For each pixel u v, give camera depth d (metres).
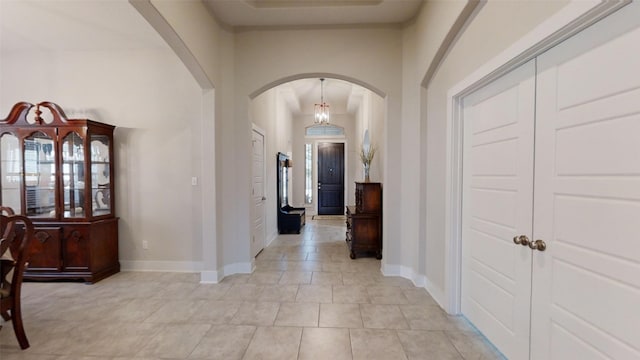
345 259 4.50
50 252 3.48
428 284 3.27
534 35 1.62
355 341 2.28
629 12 1.21
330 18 3.55
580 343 1.46
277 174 6.42
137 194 3.97
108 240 3.77
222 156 3.77
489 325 2.25
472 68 2.27
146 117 3.95
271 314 2.72
